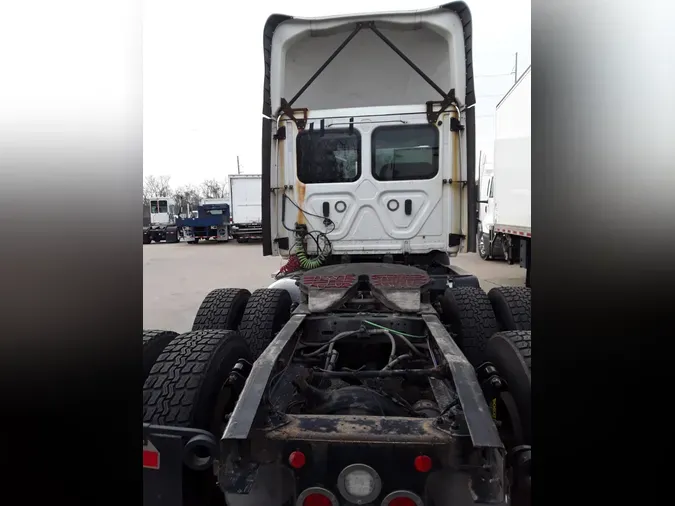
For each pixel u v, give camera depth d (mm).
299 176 4359
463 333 3375
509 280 9875
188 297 8922
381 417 1720
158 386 1971
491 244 13219
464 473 1557
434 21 4105
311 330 2873
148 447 1728
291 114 4285
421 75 4406
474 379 1864
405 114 4199
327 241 4316
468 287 3795
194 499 1776
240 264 14836
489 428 1581
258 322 3461
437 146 4211
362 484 1574
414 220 4242
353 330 2818
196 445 1687
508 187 9703
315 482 1599
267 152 4297
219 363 2137
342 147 4305
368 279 3303
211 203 29797
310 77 4742
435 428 1633
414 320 2799
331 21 4188
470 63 4070
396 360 2381
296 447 1624
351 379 2566
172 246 24828
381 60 4672
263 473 1633
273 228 4387
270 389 1971
